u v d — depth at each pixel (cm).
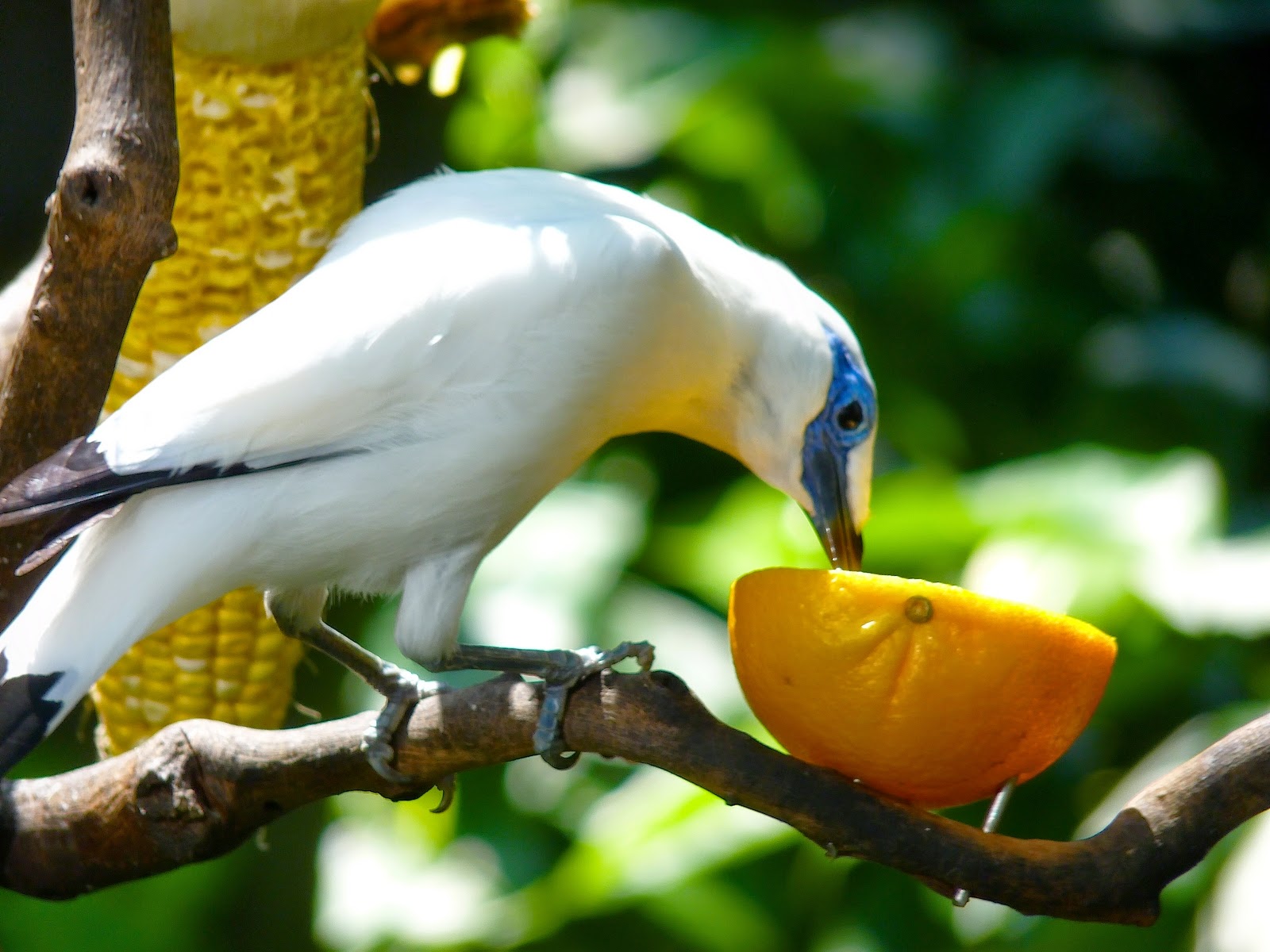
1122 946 342
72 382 321
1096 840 320
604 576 353
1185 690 348
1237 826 320
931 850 320
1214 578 344
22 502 321
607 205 330
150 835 325
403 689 329
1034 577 344
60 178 320
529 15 340
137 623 324
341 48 329
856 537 333
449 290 326
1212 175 391
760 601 321
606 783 354
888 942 349
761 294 332
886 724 319
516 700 322
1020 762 320
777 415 333
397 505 326
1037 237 371
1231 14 386
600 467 363
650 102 366
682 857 347
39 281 321
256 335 325
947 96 366
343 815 357
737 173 366
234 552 325
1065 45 383
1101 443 363
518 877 353
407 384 325
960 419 366
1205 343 366
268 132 329
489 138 367
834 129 366
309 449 325
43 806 327
